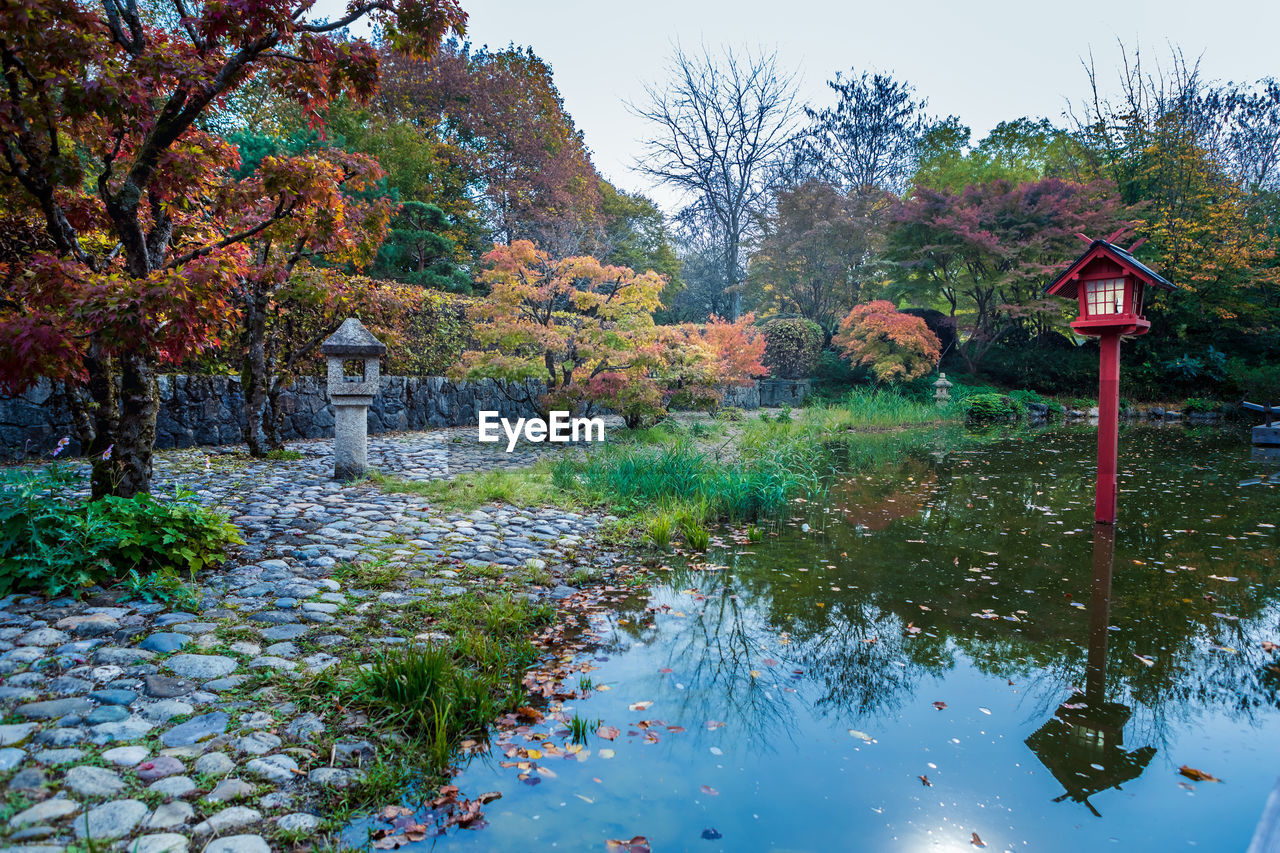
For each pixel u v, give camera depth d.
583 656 2.99
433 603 3.32
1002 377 20.31
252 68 3.71
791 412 15.93
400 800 1.88
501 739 2.25
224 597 3.15
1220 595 3.87
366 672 2.47
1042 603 3.75
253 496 5.34
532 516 5.32
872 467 8.79
